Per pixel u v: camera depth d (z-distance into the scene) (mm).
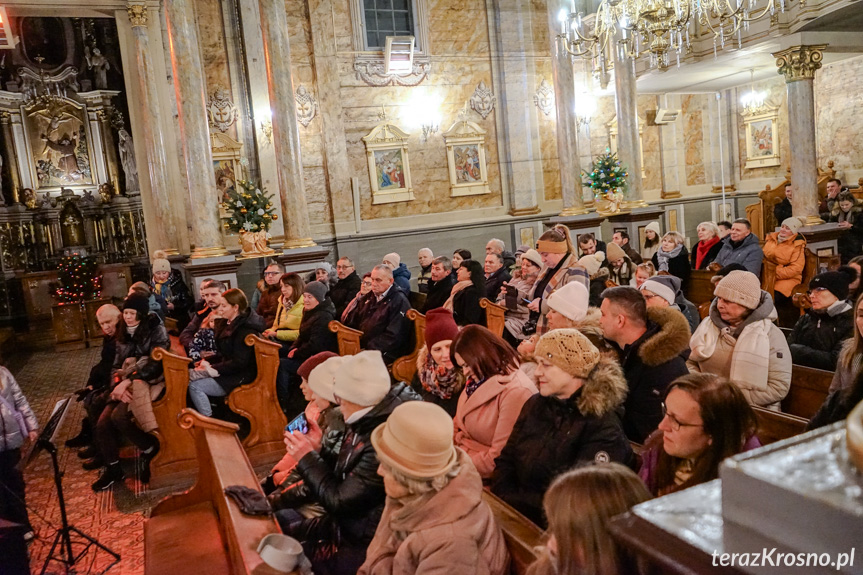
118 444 5828
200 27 12047
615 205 13109
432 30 13633
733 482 618
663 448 2523
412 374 6633
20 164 14953
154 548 3393
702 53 11383
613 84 14312
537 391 3377
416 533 2180
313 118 12844
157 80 11945
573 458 2695
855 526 502
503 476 2912
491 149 14305
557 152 14406
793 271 7770
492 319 6652
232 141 12258
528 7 14273
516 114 14297
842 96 13375
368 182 13328
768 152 15375
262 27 10734
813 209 10453
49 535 4898
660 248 8211
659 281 4738
